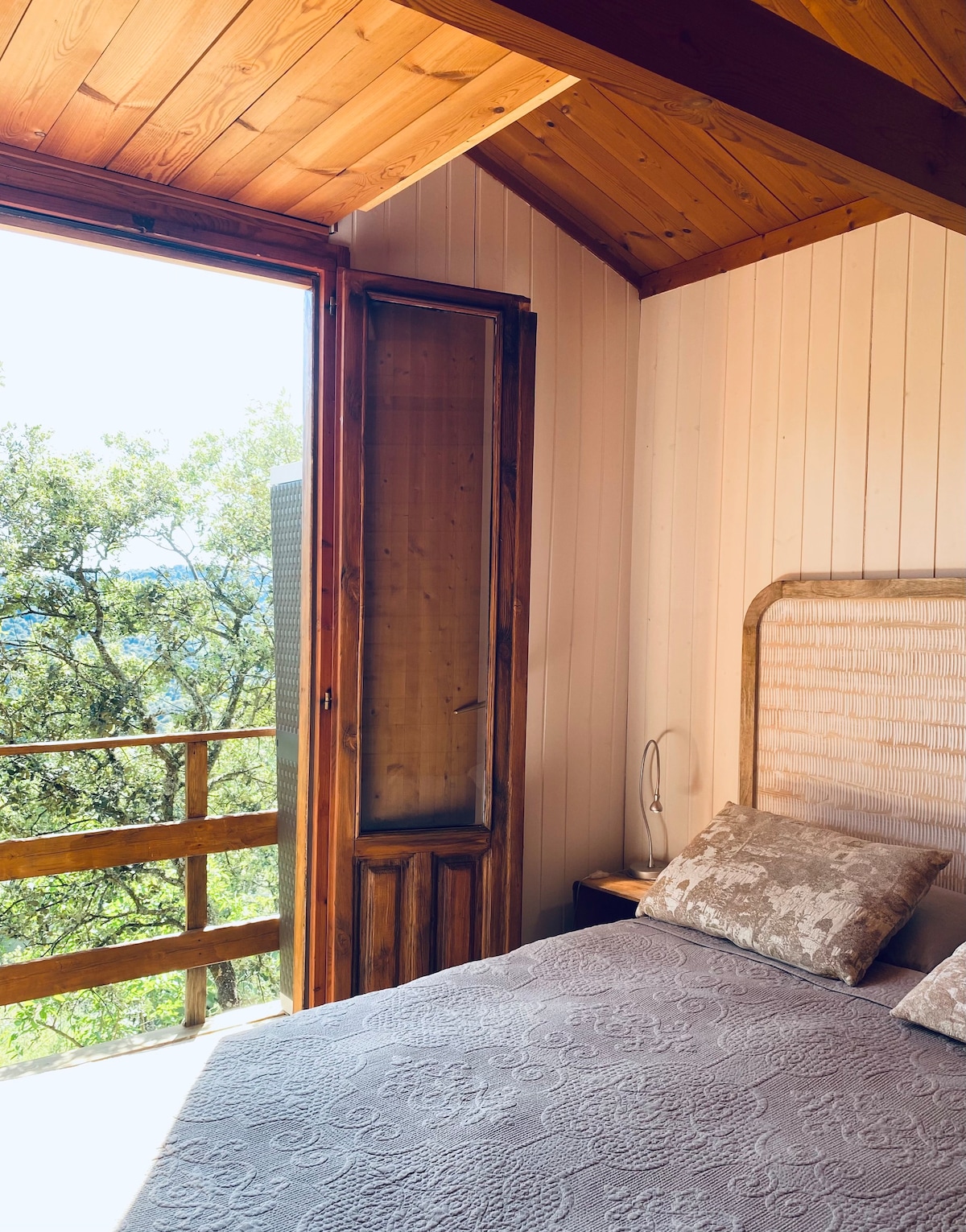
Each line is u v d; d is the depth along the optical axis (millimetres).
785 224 3248
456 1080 1763
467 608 3115
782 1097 1723
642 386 3820
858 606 2959
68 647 6117
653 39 1374
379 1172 1464
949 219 1924
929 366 2830
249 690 6742
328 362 2979
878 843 2629
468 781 3119
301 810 3137
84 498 6152
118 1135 1569
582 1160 1506
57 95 2090
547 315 3551
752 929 2477
